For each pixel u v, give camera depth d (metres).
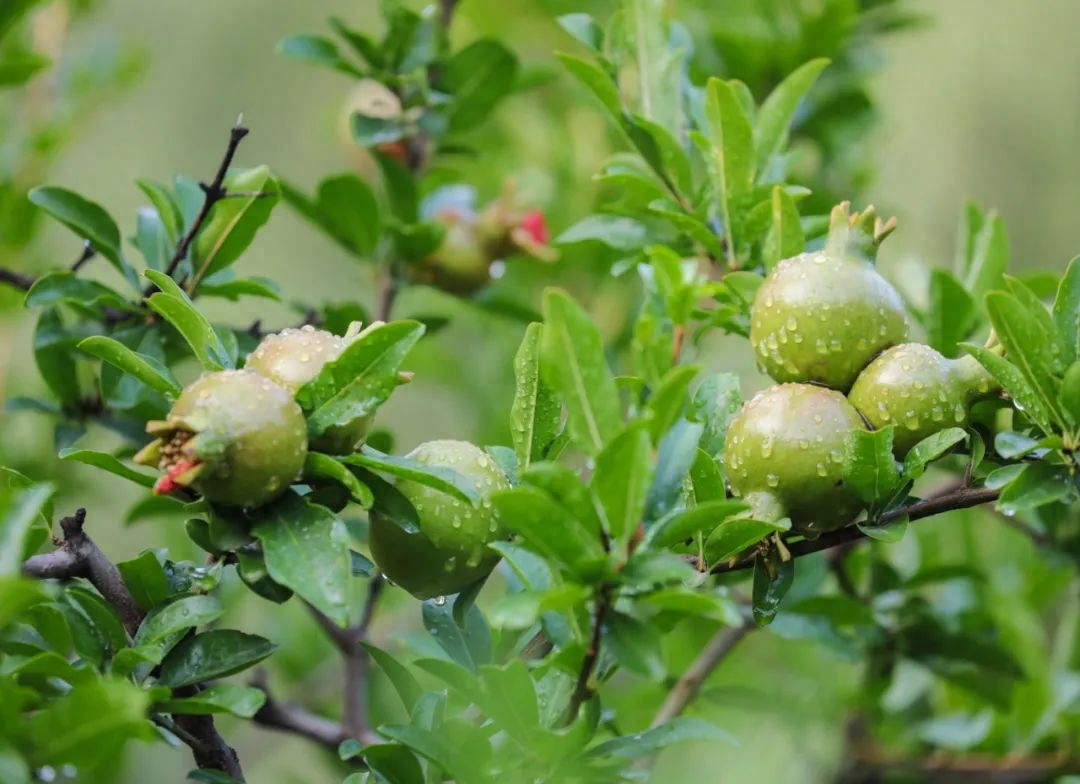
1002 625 1.33
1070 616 1.35
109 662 1.01
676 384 0.97
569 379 0.98
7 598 0.95
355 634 1.25
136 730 0.97
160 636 1.01
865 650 1.28
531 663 1.04
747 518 1.02
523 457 1.05
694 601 0.98
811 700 1.33
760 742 1.35
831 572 1.29
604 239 1.20
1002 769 1.30
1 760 0.96
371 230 1.32
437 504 1.03
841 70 1.43
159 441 1.00
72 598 1.01
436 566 1.04
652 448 0.98
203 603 1.02
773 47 1.38
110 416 1.23
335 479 1.02
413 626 1.41
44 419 1.36
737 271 1.15
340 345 1.02
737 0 1.44
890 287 1.05
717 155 1.16
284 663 1.40
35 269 1.45
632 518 0.98
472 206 1.38
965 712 1.35
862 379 1.04
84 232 1.18
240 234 1.17
